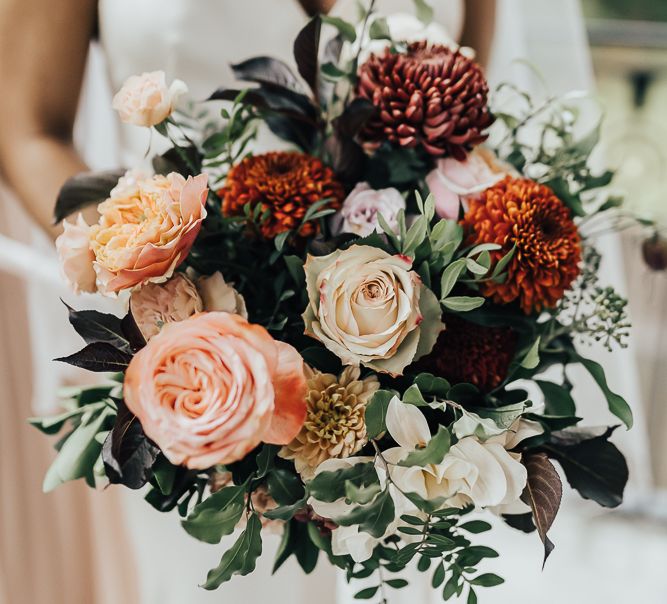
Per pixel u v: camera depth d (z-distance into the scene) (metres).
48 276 1.20
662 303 2.19
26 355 1.37
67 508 1.45
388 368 0.55
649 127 2.34
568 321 1.18
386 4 1.11
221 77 0.94
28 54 0.85
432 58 0.68
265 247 0.65
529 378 0.68
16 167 0.85
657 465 2.27
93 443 0.64
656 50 2.30
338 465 0.55
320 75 0.74
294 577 1.00
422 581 1.11
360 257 0.56
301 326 0.62
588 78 1.79
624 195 0.77
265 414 0.46
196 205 0.55
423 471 0.55
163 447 0.46
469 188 0.65
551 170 0.76
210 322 0.49
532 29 1.75
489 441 0.55
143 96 0.62
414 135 0.66
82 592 1.48
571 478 0.64
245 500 0.60
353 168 0.68
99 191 0.70
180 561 0.96
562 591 1.90
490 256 0.61
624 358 1.75
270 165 0.66
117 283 0.55
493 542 2.10
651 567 1.97
